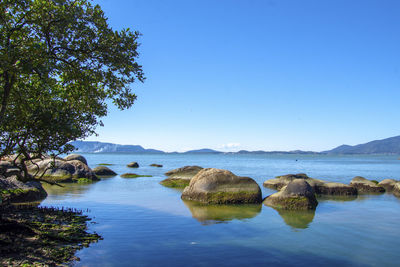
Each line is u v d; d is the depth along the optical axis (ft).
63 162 93.20
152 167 188.75
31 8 29.53
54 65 29.58
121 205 52.42
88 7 33.45
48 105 33.40
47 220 37.37
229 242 31.73
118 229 36.27
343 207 53.11
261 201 56.39
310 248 30.17
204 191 56.54
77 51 32.86
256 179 107.24
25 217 37.37
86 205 52.06
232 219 42.32
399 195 67.56
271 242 31.94
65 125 31.78
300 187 52.65
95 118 37.63
